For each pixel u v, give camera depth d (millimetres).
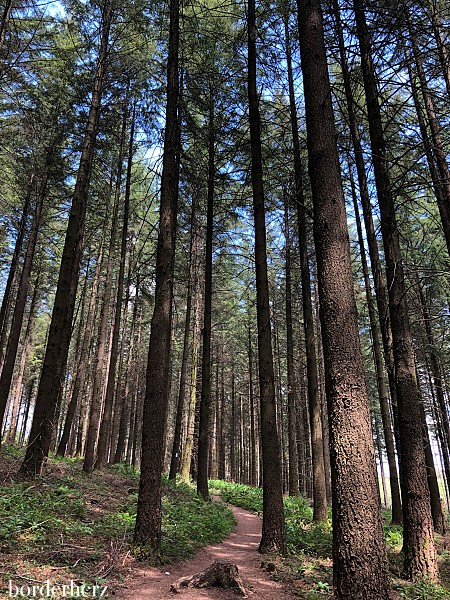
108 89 12664
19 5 9734
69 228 10227
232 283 25016
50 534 6008
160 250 7723
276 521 7809
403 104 6500
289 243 16391
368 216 10688
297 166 11461
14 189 15453
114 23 12008
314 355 12141
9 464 10734
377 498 3926
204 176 14883
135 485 12469
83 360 18828
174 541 7605
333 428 4148
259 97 10320
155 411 6879
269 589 5672
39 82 12609
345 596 3686
